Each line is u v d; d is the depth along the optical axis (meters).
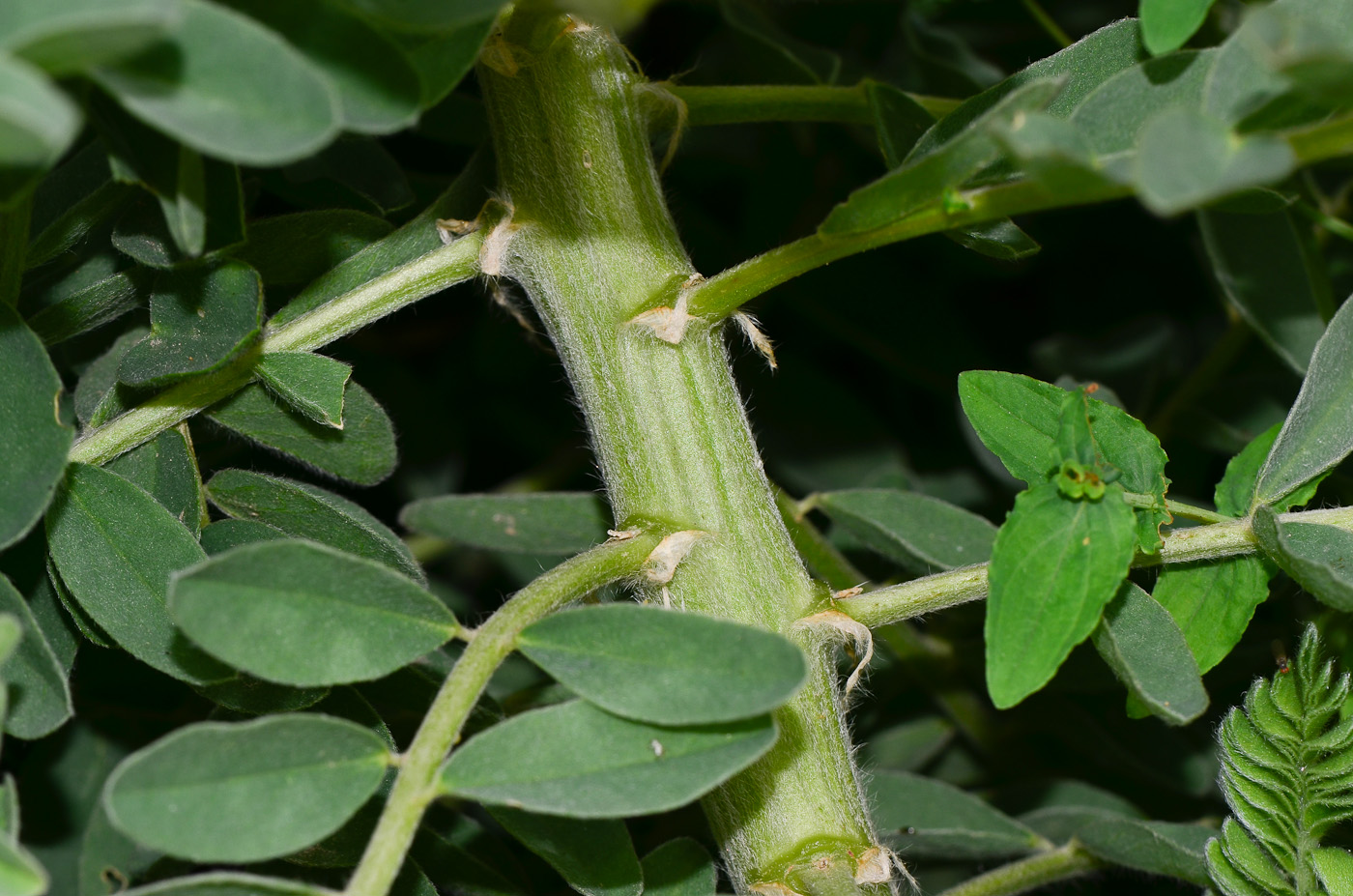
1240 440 0.37
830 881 0.30
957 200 0.28
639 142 0.31
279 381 0.30
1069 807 0.35
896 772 0.35
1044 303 0.43
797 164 0.43
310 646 0.28
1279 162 0.26
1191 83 0.28
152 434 0.30
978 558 0.35
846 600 0.31
